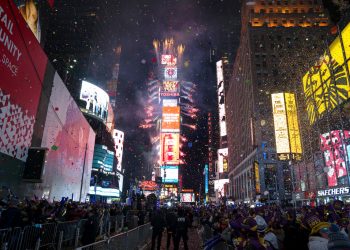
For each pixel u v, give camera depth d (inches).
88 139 2411.4
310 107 2016.5
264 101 3255.4
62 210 683.4
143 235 699.4
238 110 4379.9
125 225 1096.2
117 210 1043.3
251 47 3516.2
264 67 3412.9
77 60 3944.4
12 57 938.7
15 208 433.4
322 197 1729.8
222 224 422.3
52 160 1425.9
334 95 1697.8
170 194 5354.3
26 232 430.9
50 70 1322.6
